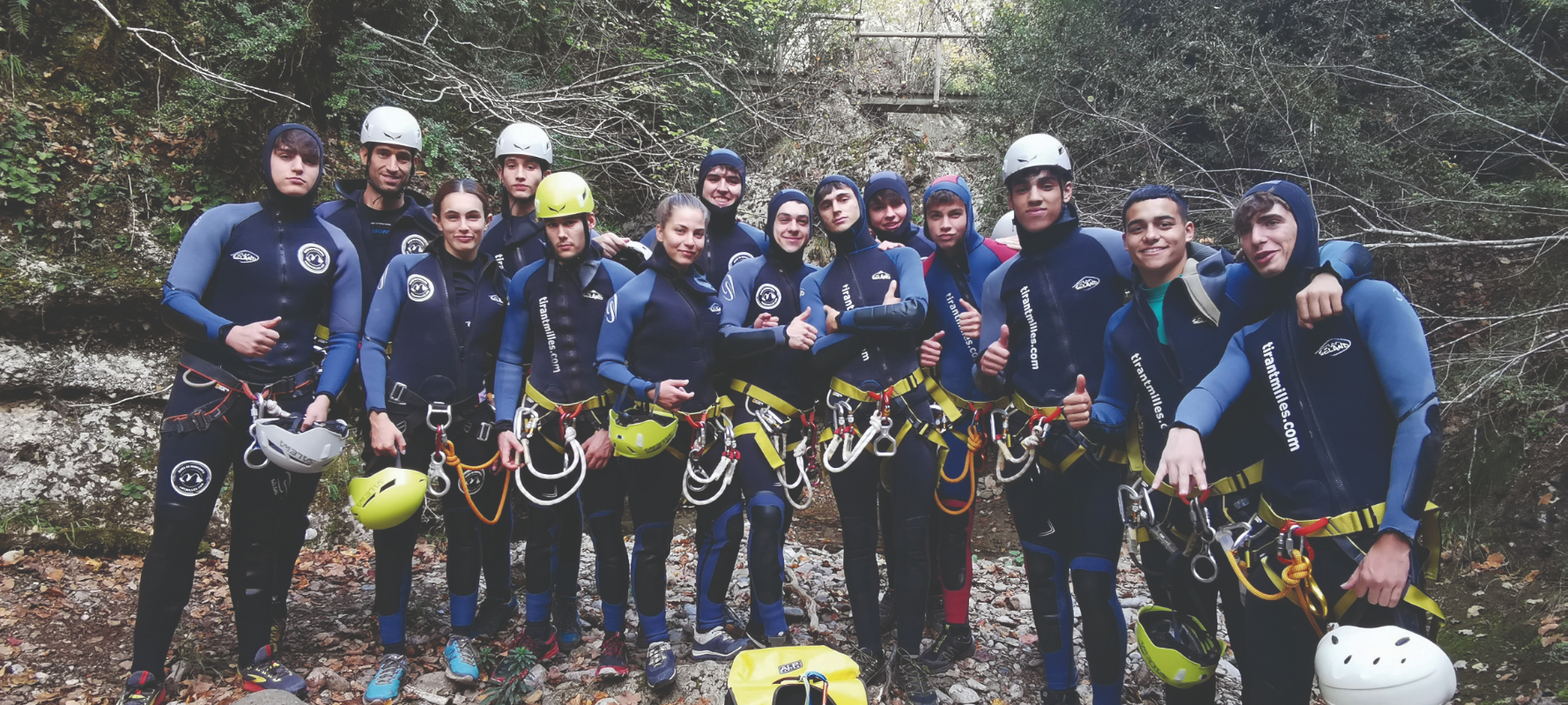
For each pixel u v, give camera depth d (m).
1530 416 4.96
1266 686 2.21
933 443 3.13
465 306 3.27
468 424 3.23
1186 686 2.49
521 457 3.21
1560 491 4.64
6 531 4.14
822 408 3.38
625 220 8.76
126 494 4.55
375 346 3.17
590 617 3.89
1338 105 7.03
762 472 3.10
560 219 3.10
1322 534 2.07
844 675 2.60
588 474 3.20
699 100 9.09
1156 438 2.62
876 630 3.09
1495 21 6.84
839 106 9.81
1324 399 2.09
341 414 5.29
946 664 3.38
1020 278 3.10
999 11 9.05
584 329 3.22
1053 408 2.93
